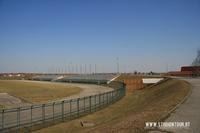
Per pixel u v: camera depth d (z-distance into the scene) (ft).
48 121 96.43
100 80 436.35
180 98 104.06
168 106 85.10
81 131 74.64
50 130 83.30
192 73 380.17
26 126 87.71
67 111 122.83
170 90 164.45
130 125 60.08
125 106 140.36
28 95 223.71
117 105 146.00
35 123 92.38
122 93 200.34
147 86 307.58
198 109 77.30
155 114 71.05
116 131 56.44
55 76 655.76
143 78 324.80
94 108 127.44
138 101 166.61
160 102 104.63
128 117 76.07
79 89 307.99
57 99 192.24
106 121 90.74
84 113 114.93
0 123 94.79
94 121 96.73
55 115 110.32
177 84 186.19
